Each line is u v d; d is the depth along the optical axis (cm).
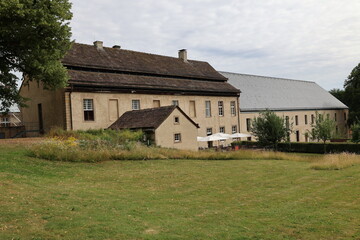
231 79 4916
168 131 2550
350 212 908
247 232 723
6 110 2441
